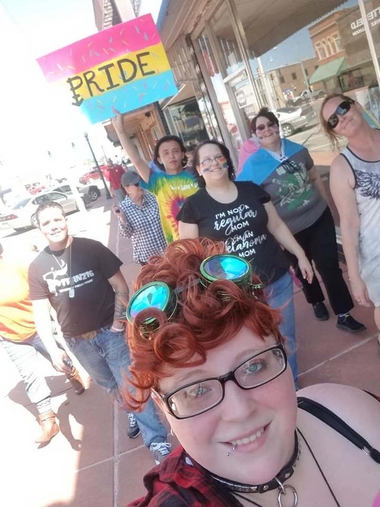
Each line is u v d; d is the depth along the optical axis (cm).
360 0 360
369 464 105
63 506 305
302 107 512
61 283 277
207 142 276
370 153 251
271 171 356
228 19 604
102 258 281
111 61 367
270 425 94
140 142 2533
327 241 362
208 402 90
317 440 106
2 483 351
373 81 387
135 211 406
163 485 96
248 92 640
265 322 91
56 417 418
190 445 93
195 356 87
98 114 377
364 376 318
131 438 351
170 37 742
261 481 93
